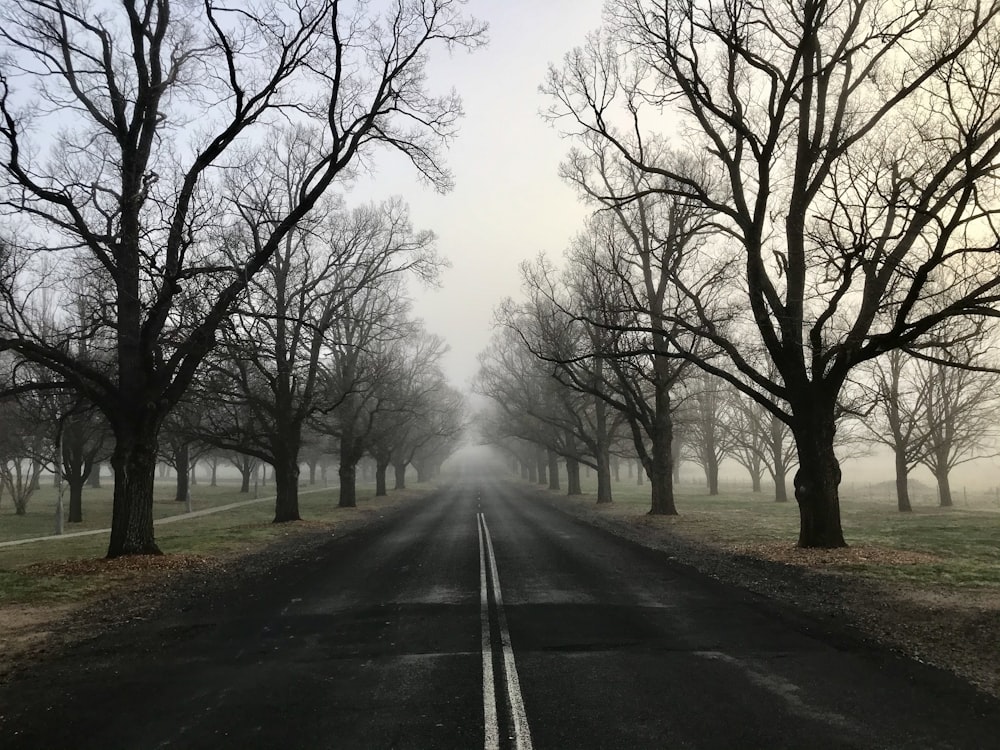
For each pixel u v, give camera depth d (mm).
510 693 5711
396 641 7605
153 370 15469
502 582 11516
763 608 9102
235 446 25906
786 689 5734
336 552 16453
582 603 9570
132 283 15211
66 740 4918
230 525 25891
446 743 4691
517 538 18922
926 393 28953
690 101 16469
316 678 6277
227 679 6316
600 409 36750
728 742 4633
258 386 28469
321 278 24984
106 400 15055
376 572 13000
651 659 6695
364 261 28281
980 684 5828
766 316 15242
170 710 5504
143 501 15203
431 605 9617
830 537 14586
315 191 15266
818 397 14789
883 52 13711
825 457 14789
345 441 36000
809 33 13070
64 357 14039
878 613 8609
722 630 7883
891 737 4695
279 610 9531
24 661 7188
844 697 5523
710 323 17250
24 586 11781
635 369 25656
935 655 6734
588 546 16734
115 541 14984
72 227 13711
